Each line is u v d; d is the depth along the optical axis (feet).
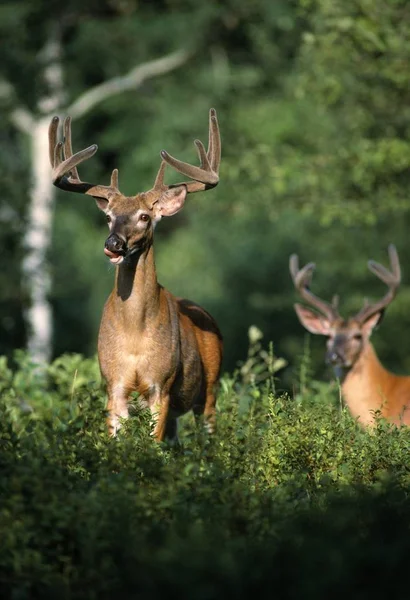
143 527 34.50
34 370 77.51
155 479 39.24
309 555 31.22
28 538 33.68
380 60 106.63
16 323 151.74
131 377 54.85
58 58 161.89
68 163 56.03
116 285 54.85
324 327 82.53
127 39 185.06
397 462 44.50
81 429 45.85
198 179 56.75
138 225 54.49
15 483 35.60
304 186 113.91
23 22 162.20
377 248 155.53
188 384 58.18
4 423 47.80
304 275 85.35
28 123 172.65
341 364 77.05
